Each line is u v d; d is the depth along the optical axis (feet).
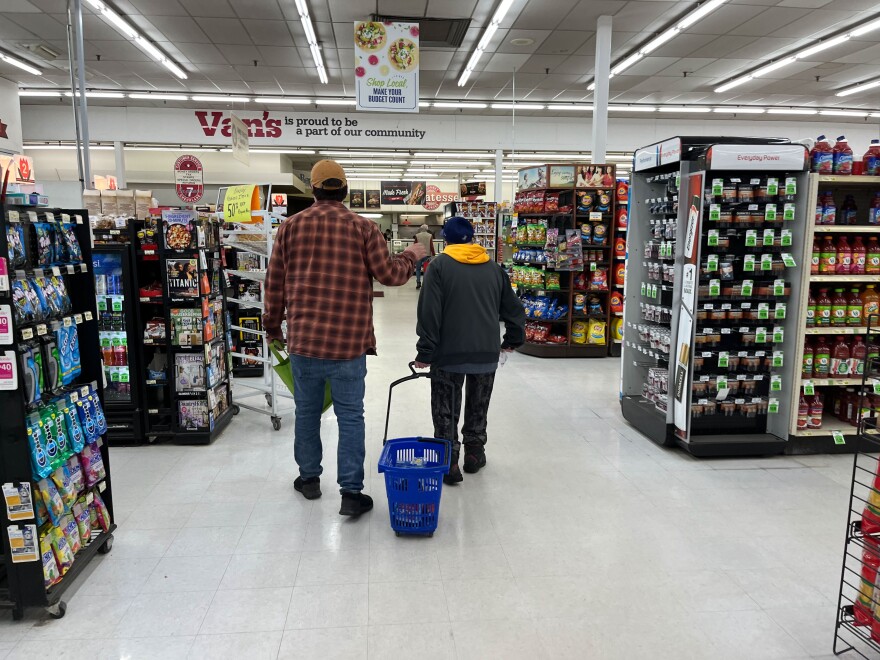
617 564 8.05
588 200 22.79
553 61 34.40
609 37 27.68
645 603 7.16
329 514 9.56
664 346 12.94
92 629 6.64
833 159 11.87
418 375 9.82
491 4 26.18
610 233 23.49
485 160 59.16
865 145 52.54
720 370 12.61
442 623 6.73
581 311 23.47
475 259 10.44
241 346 19.98
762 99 43.34
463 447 12.66
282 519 9.37
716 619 6.86
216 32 29.50
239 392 17.99
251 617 6.84
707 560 8.18
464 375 11.02
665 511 9.73
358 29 22.61
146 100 43.14
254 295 19.85
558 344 23.52
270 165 50.98
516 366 21.91
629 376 15.02
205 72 36.73
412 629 6.62
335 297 8.96
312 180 9.36
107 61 34.12
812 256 12.06
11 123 38.55
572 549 8.46
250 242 13.73
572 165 22.67
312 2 25.79
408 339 27.63
